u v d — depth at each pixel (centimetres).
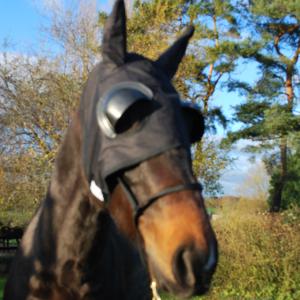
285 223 1084
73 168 247
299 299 1021
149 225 188
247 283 1038
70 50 1809
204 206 188
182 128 196
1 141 1739
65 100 1791
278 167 2486
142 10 1991
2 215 1836
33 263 260
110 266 269
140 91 195
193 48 2102
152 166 189
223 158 1923
